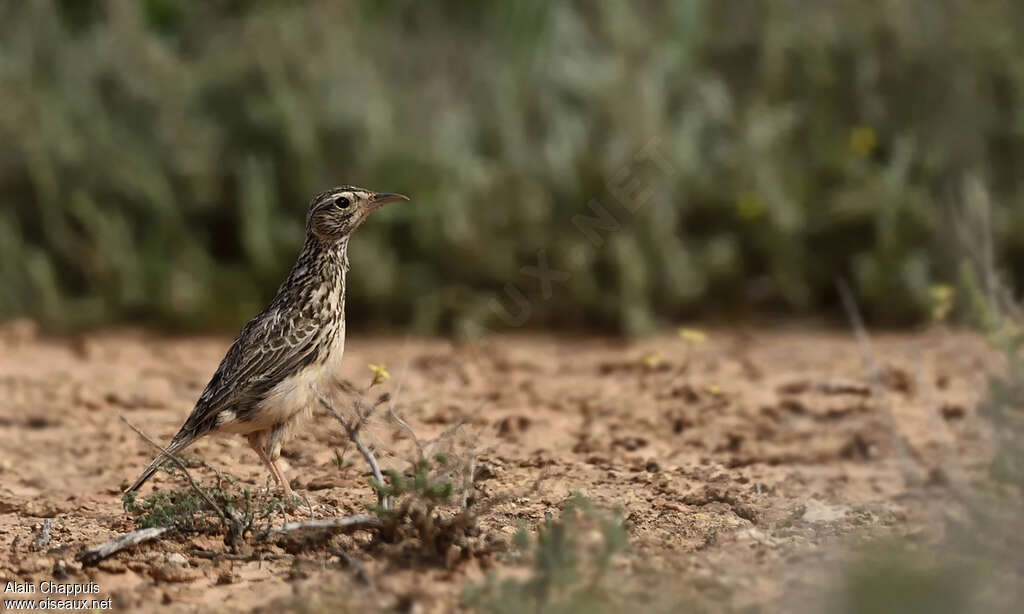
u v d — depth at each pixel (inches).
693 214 663.8
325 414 430.3
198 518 338.0
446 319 633.6
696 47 716.0
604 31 723.4
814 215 653.9
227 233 678.5
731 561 302.4
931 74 684.7
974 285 425.4
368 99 687.7
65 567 312.8
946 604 262.8
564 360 569.0
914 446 418.0
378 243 646.5
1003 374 402.3
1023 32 694.5
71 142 674.8
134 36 695.7
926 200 642.2
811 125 689.0
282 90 677.3
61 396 510.0
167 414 486.0
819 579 282.8
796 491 375.2
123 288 642.8
